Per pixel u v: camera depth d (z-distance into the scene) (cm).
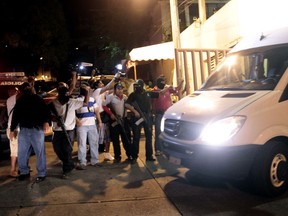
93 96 819
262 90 532
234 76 624
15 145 674
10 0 2261
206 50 922
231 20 1059
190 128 529
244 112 492
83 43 3144
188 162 521
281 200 498
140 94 735
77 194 561
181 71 1134
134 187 584
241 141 481
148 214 471
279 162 510
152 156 751
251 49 622
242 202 496
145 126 741
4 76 998
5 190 594
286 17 816
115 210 490
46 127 646
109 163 754
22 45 2500
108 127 776
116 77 778
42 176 640
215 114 509
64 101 661
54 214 484
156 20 2345
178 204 501
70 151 658
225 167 480
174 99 1072
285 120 511
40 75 3438
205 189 559
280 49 575
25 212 495
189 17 1973
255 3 925
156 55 1377
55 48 2902
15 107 636
